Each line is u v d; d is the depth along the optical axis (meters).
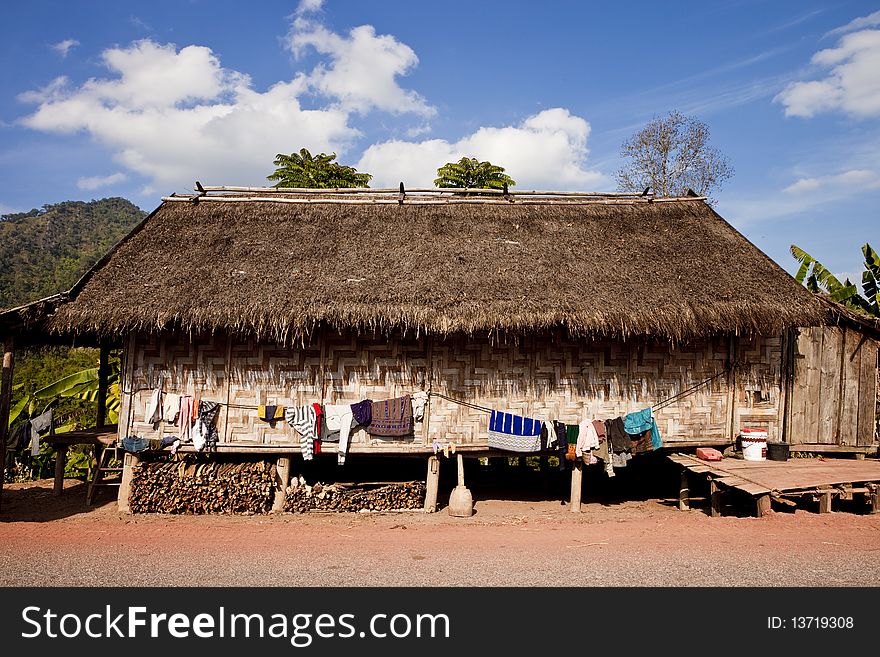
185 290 10.22
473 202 13.39
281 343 10.62
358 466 13.03
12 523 9.81
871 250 16.75
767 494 9.55
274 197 13.30
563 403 10.85
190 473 10.60
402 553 8.20
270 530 9.45
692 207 13.60
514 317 9.85
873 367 11.79
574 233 12.48
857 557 7.84
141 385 10.59
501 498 12.40
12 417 15.83
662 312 10.15
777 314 10.45
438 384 10.71
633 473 13.67
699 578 7.18
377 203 13.15
